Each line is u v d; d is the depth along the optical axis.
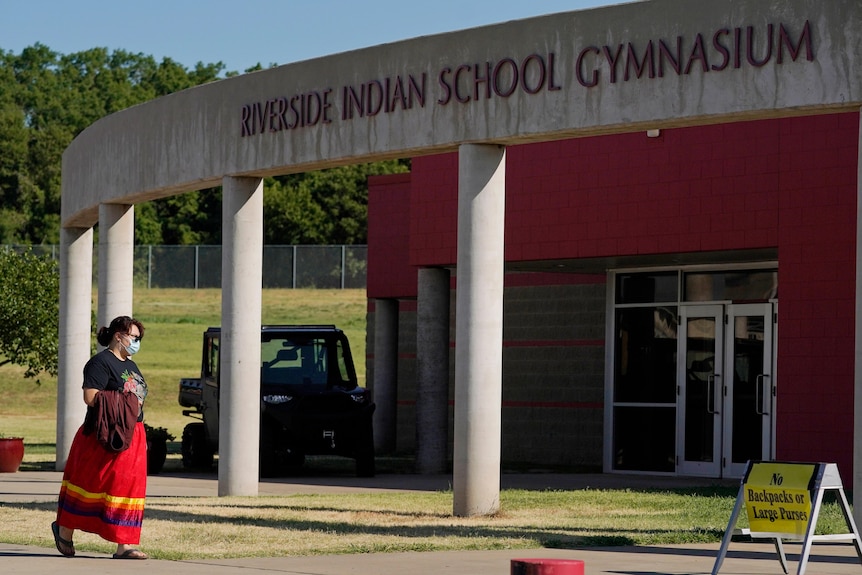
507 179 27.28
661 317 28.08
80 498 12.98
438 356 28.62
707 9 15.84
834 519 16.98
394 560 13.03
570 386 31.55
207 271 84.75
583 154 26.09
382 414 36.47
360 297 80.62
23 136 105.00
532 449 32.19
